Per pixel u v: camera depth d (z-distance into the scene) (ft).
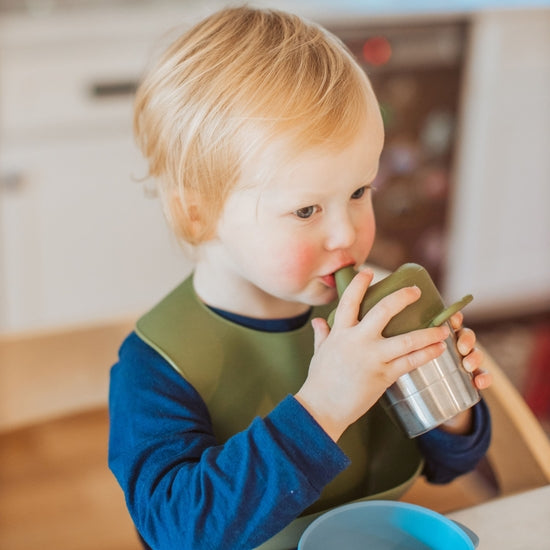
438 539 1.78
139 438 2.01
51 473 4.36
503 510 1.85
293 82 1.88
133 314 2.98
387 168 7.40
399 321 1.77
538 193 8.06
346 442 2.30
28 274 6.77
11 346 2.81
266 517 1.72
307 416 1.76
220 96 1.90
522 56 7.48
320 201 1.91
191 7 6.82
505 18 7.25
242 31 2.00
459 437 2.25
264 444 1.73
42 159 6.49
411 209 7.66
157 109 2.05
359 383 1.74
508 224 8.08
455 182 7.73
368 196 2.05
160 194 2.21
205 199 2.03
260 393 2.21
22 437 4.62
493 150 7.72
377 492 2.33
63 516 4.06
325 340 1.82
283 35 1.99
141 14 6.52
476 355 1.88
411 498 3.45
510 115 7.65
